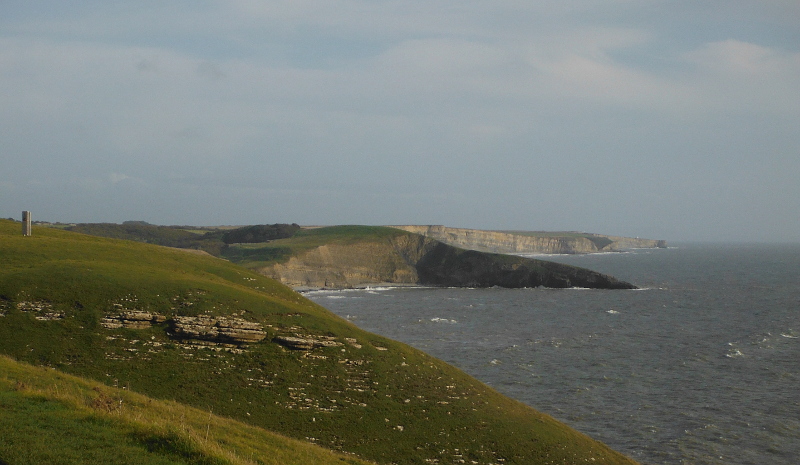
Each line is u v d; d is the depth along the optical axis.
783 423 64.25
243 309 57.75
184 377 46.09
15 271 55.88
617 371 85.06
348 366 52.56
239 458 24.64
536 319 136.50
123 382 43.88
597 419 64.75
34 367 35.19
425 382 53.91
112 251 72.38
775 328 124.88
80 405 26.14
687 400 71.88
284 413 44.00
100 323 50.50
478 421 48.81
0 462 19.23
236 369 48.53
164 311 54.12
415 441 43.81
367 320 129.25
